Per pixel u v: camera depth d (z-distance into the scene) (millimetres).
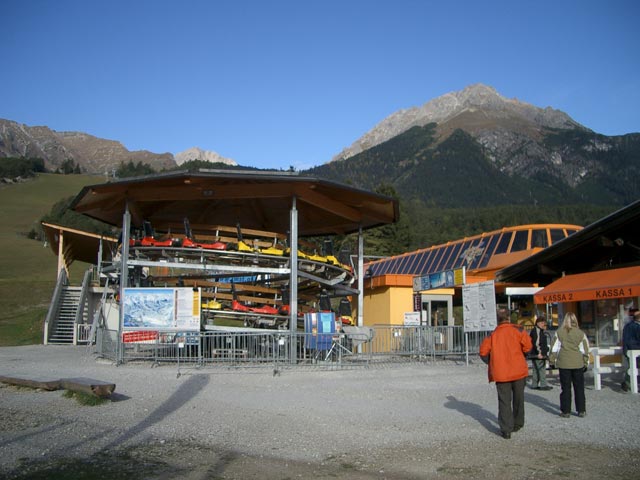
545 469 7152
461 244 37000
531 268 18594
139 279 23812
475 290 19141
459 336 21750
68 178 180750
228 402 12109
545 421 9977
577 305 17844
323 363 18656
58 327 35938
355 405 11719
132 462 7586
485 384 14727
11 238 101812
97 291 38281
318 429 9508
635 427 9422
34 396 12875
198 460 7684
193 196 21828
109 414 10820
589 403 11734
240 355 18703
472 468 7223
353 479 6816
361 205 25500
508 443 8477
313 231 31828
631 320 14195
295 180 20750
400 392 13430
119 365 19141
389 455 7895
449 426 9648
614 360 16109
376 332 22094
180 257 23062
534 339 14008
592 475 6895
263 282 26656
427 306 27594
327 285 25797
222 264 22672
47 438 8953
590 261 17641
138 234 26812
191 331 18938
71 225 92938
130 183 20828
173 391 13586
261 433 9234
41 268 77438
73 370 17859
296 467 7336
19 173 171375
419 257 41844
